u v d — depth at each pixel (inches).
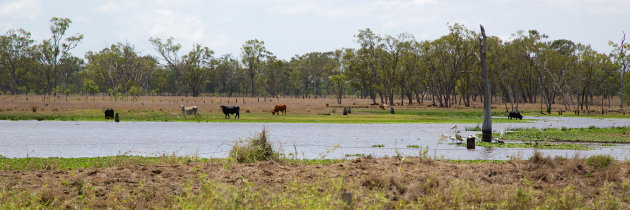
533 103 4335.6
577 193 371.6
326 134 1130.0
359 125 1473.9
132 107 2395.4
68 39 4633.4
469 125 1525.6
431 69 3759.8
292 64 6067.9
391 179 402.6
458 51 3553.2
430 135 1128.2
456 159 658.2
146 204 350.6
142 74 5196.9
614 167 465.7
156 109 2226.9
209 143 903.1
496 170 464.4
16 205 332.5
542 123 1699.1
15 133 1085.8
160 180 427.8
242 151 557.0
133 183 420.8
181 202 314.2
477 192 337.1
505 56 3759.8
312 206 283.6
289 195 329.7
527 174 452.8
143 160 585.9
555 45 4936.0
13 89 5128.0
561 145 866.8
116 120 1496.1
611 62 3102.9
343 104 3644.2
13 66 5128.0
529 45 3688.5
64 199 365.7
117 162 558.9
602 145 879.7
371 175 409.1
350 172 455.8
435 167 489.1
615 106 3934.5
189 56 5211.6
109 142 909.2
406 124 1544.0
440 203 315.6
